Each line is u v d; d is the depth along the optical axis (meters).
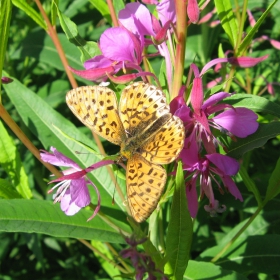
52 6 0.15
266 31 0.24
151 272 0.11
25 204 0.14
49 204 0.14
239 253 0.16
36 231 0.13
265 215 0.17
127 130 0.12
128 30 0.13
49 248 0.24
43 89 0.23
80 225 0.14
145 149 0.11
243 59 0.13
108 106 0.12
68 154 0.16
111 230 0.14
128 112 0.12
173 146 0.10
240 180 0.18
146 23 0.13
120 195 0.15
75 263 0.22
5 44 0.14
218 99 0.12
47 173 0.23
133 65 0.13
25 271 0.23
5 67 0.24
